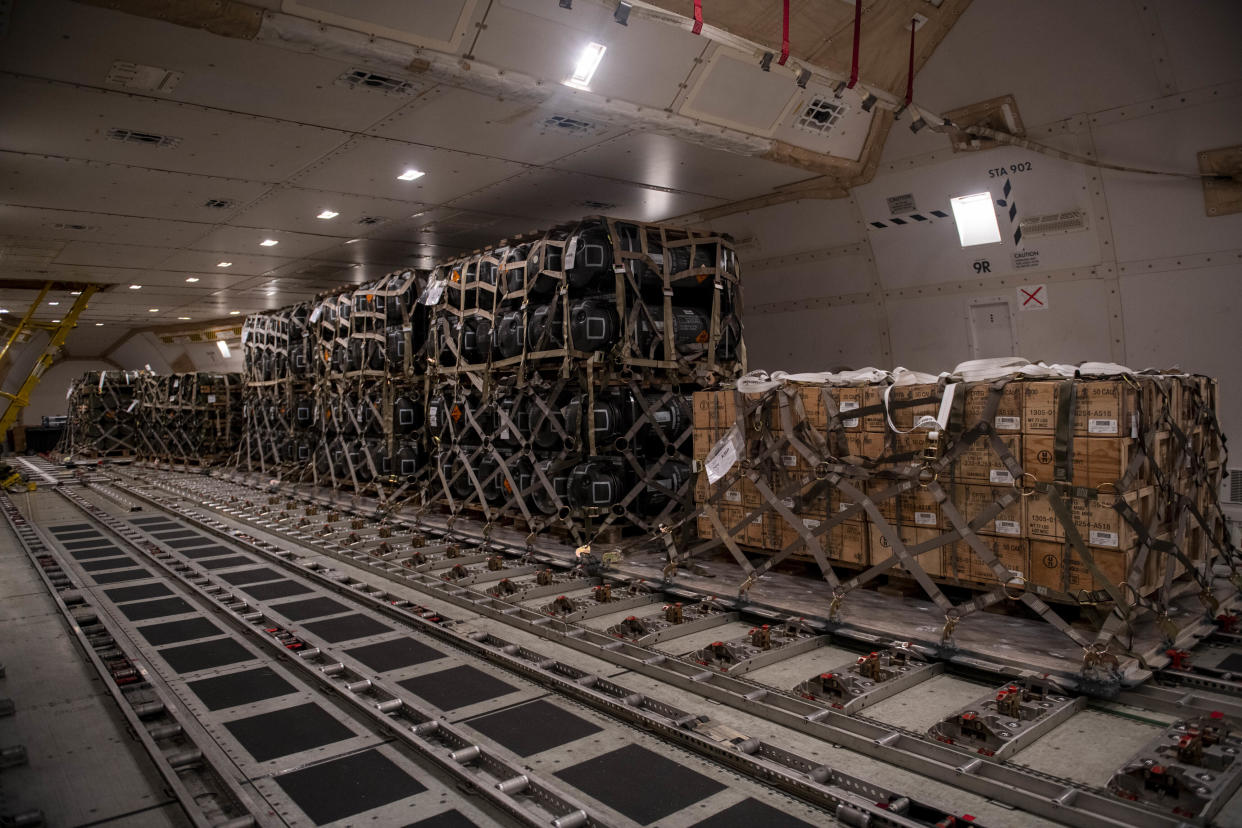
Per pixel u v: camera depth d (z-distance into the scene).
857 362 9.73
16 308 20.28
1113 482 4.77
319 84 6.80
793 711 4.55
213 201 10.59
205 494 14.53
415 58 6.16
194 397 20.69
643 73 6.85
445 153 8.70
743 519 6.73
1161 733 3.98
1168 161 6.59
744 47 5.93
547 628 6.14
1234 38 5.88
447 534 9.83
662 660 5.35
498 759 3.96
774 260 10.27
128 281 16.83
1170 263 6.93
